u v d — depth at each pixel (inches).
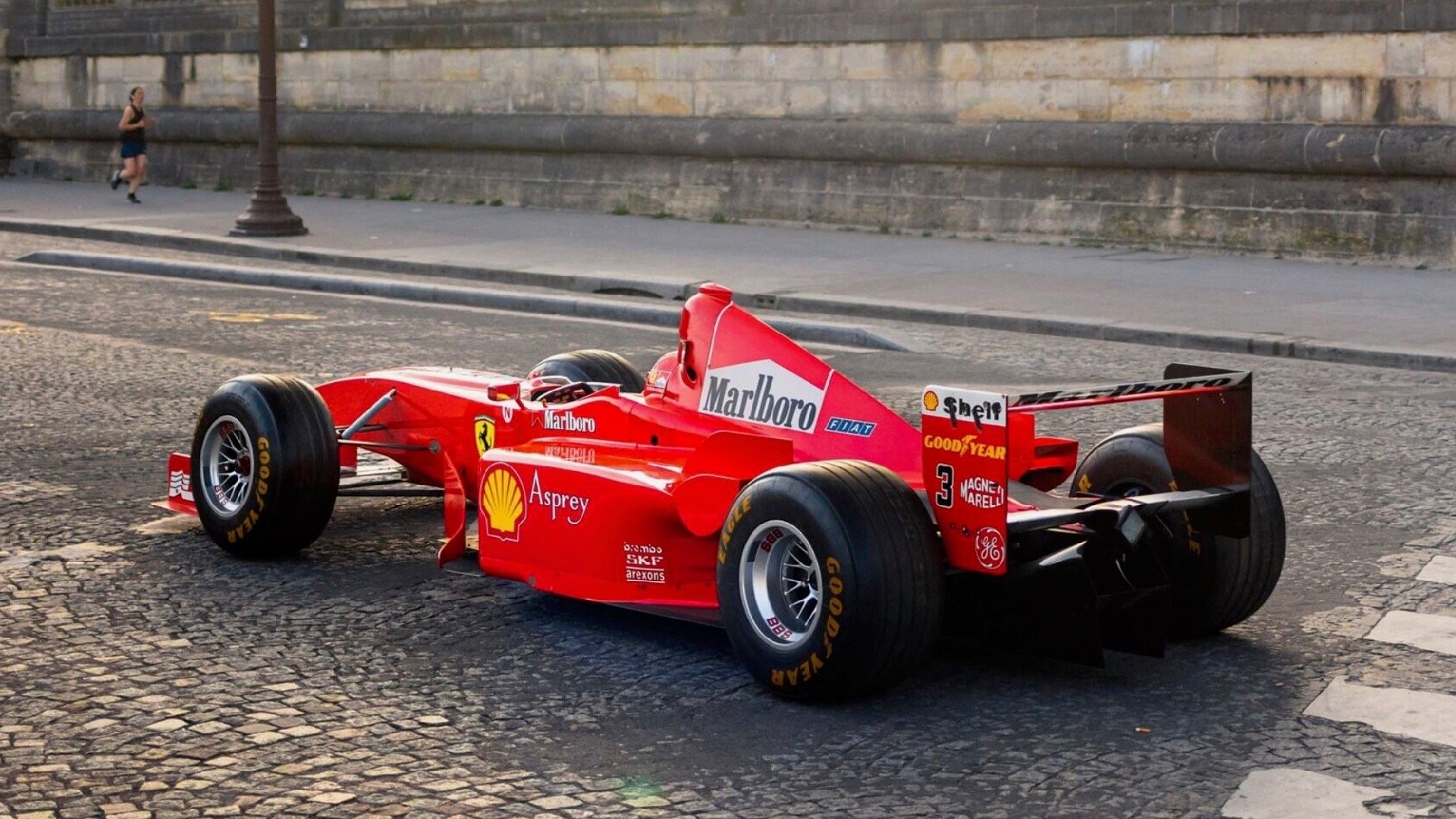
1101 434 386.6
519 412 267.7
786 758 186.4
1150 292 637.9
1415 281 674.2
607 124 991.6
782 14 926.4
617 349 514.6
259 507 263.9
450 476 264.2
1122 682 212.8
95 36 1268.5
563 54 1027.3
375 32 1114.7
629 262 735.1
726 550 207.3
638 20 984.9
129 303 611.8
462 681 212.8
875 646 193.0
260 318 574.2
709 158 957.8
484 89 1069.1
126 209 1015.0
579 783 179.0
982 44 850.8
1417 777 182.1
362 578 262.4
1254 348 521.3
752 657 205.2
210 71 1208.2
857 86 902.4
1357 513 307.4
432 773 181.9
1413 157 710.5
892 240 852.0
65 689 208.4
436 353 499.2
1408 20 719.7
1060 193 826.8
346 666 218.8
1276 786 179.0
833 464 201.2
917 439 219.5
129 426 382.0
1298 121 757.3
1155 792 177.3
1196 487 221.3
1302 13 747.4
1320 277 687.7
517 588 257.0
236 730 194.4
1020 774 182.2
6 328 537.0
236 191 1187.3
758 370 234.7
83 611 242.2
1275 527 225.1
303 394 269.4
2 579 258.7
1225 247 776.3
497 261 736.3
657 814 170.9
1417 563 271.4
